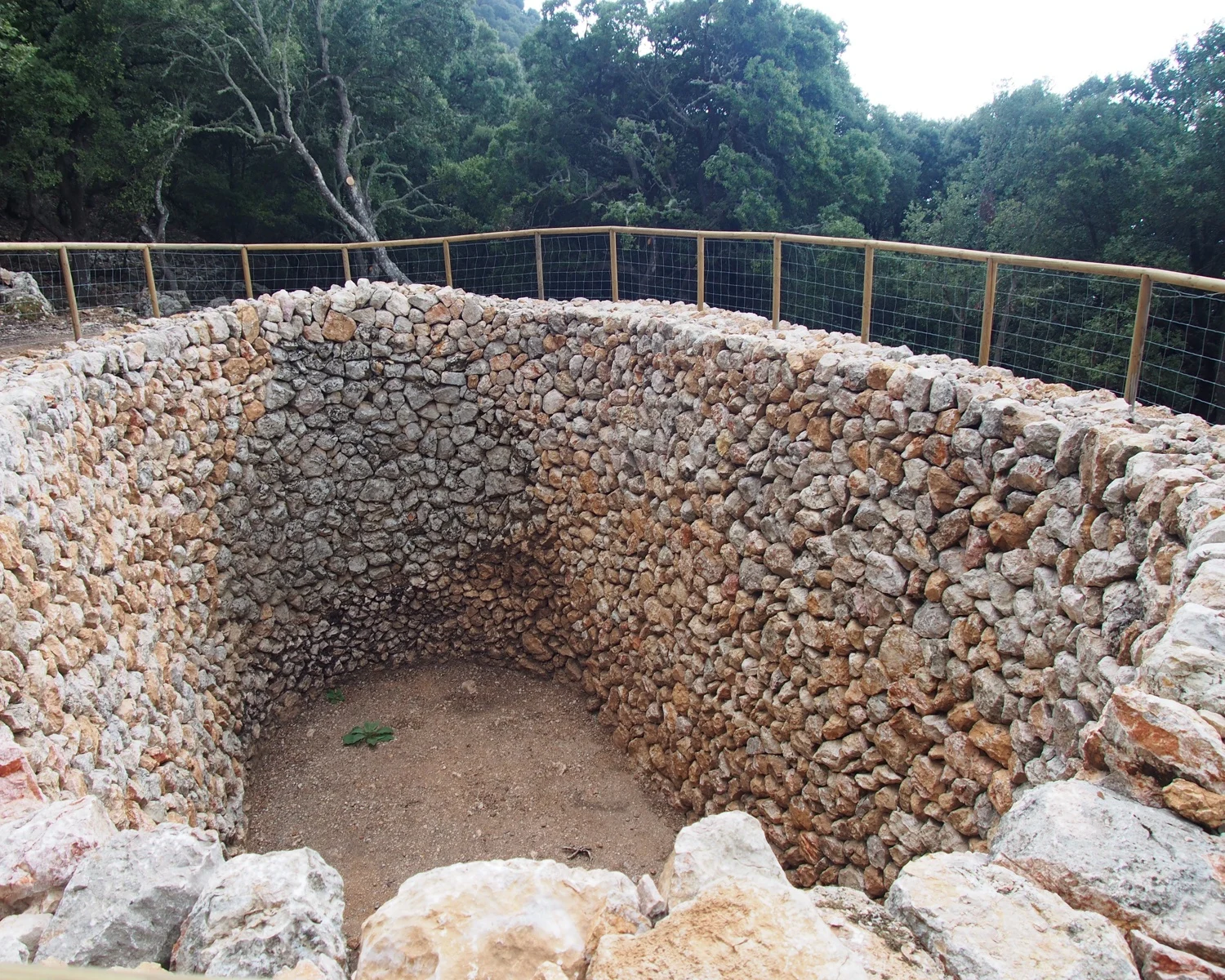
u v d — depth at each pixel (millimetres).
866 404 5172
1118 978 1692
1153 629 3014
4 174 17250
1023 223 16031
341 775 7848
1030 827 2123
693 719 7004
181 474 7020
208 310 8062
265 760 8078
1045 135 16469
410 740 8344
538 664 9305
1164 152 14984
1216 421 10695
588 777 7738
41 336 9477
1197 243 14555
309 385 8523
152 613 6051
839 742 5520
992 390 4672
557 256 13281
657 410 7262
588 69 20828
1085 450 3895
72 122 18062
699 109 20688
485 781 7699
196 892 2143
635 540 7703
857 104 23375
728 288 14648
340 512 8883
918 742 4926
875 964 1832
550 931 1998
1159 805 2162
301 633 8820
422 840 6980
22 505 4219
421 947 1979
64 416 5121
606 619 8250
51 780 3572
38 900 2215
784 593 5926
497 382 8820
